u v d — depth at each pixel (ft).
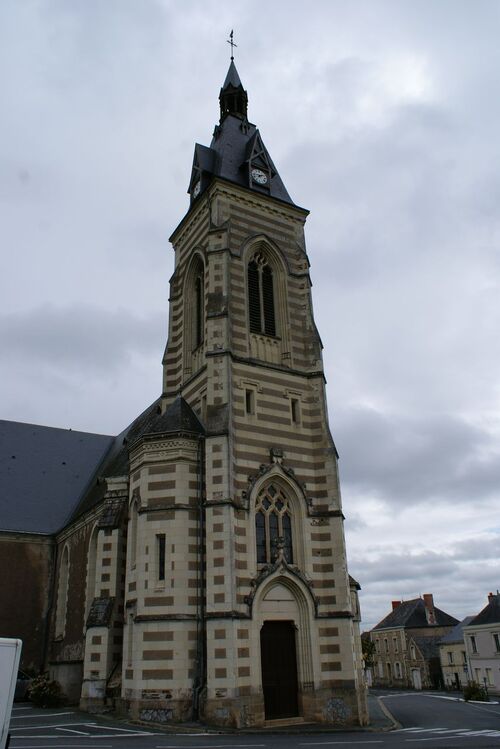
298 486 107.86
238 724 84.84
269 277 127.54
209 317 113.91
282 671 97.09
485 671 247.09
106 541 111.65
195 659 90.89
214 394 107.04
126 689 93.50
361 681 103.04
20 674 130.52
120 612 107.65
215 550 94.58
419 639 318.86
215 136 147.95
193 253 131.34
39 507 163.63
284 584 100.53
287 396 115.65
